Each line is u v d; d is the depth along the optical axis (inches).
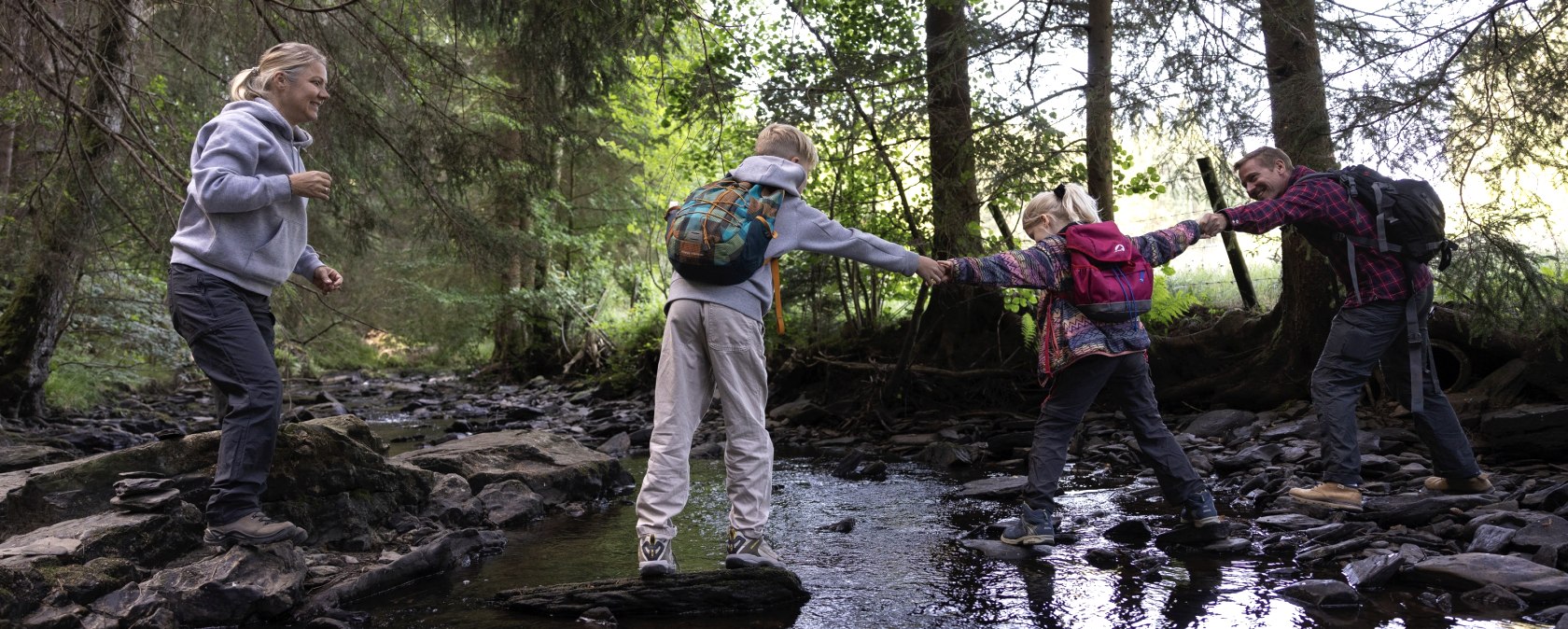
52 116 286.8
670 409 136.9
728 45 344.8
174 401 494.0
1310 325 291.9
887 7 345.1
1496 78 202.4
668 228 137.4
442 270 636.1
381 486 174.6
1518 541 141.7
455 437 334.6
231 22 286.7
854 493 223.3
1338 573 141.2
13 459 227.9
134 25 304.0
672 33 312.3
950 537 173.9
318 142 304.8
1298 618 121.5
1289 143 242.1
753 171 136.3
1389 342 168.1
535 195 367.2
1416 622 118.4
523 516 193.2
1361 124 214.2
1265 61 259.8
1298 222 165.3
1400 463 212.5
